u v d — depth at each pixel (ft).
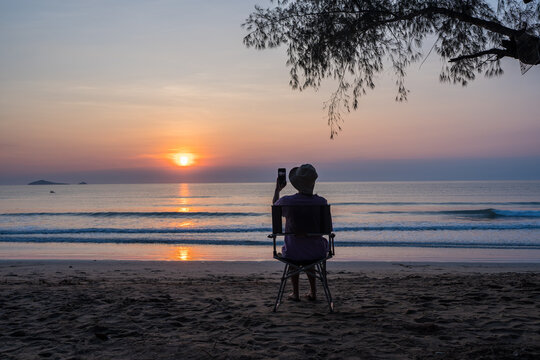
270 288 21.39
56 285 23.40
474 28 17.75
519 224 75.97
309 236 14.80
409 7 16.17
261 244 56.54
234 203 193.26
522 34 14.21
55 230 72.18
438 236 62.90
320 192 295.28
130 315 14.02
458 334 11.33
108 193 355.15
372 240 58.44
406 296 17.49
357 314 13.80
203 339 11.14
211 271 33.73
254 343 10.72
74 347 10.56
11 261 39.52
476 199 200.34
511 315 13.44
